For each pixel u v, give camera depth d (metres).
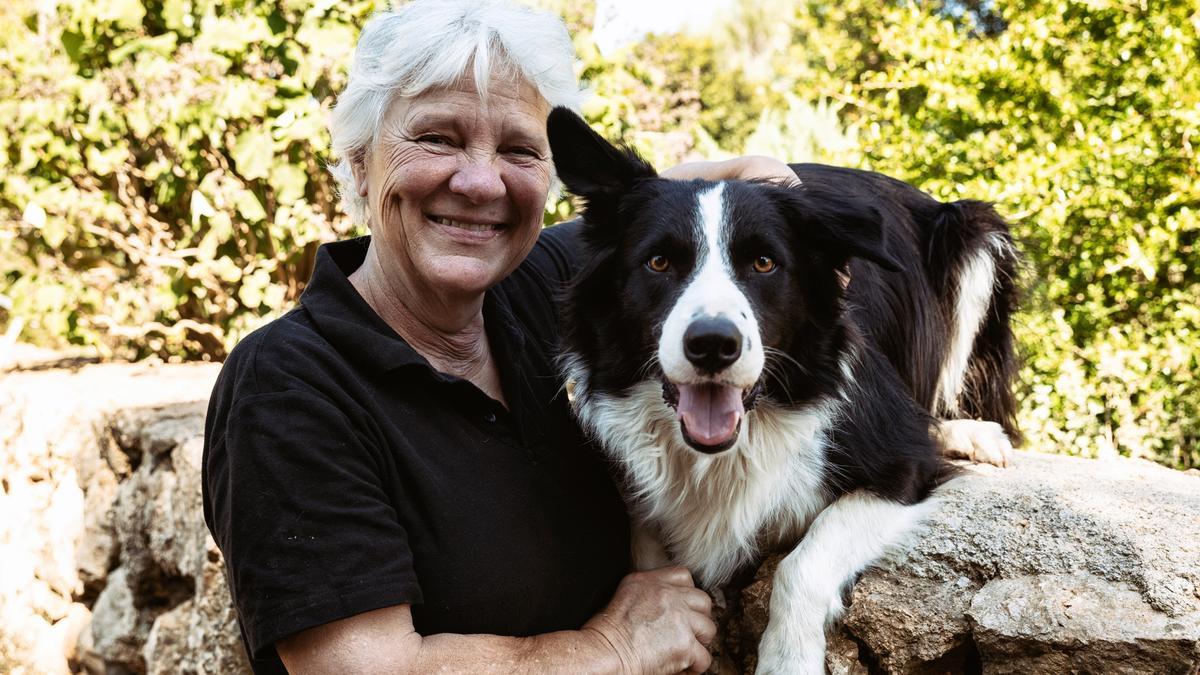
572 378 2.51
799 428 2.42
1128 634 1.90
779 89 11.41
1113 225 4.38
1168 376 4.33
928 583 2.24
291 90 4.93
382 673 1.80
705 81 13.16
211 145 5.16
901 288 3.10
